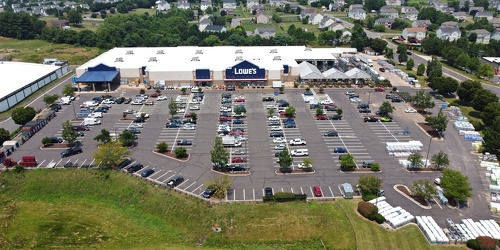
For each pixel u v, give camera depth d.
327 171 76.75
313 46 190.50
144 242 60.06
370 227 60.31
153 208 67.56
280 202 66.50
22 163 77.81
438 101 117.38
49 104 113.50
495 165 78.06
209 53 151.88
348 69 142.88
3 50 184.50
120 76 132.50
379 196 67.50
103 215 66.75
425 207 65.31
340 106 112.38
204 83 130.25
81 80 121.94
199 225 63.09
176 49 159.00
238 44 184.38
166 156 82.62
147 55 148.62
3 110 109.19
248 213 63.94
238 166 77.25
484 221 60.94
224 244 59.22
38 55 175.12
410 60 151.25
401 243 57.00
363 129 96.56
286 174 75.56
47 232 62.31
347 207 65.12
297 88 128.62
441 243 56.75
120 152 76.50
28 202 70.31
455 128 97.12
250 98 119.19
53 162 79.25
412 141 86.62
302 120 102.00
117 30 197.62
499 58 165.12
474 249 55.34
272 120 101.00
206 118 103.44
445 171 67.69
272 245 58.50
